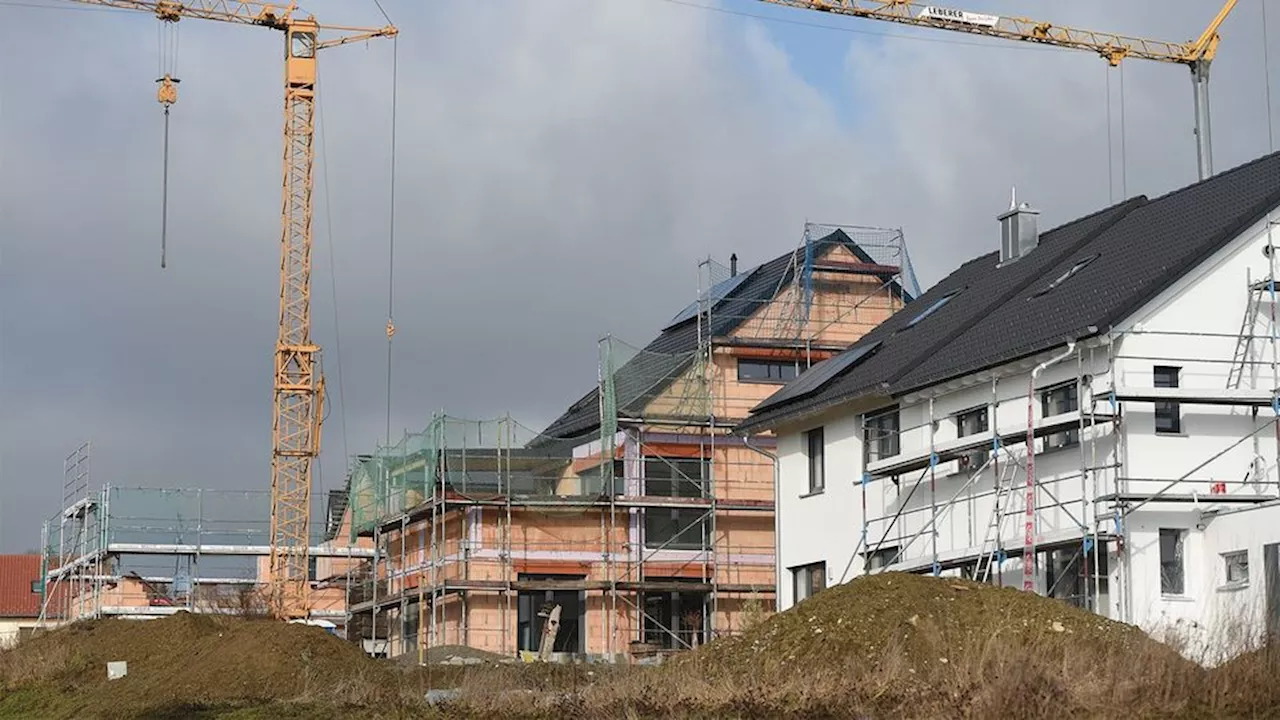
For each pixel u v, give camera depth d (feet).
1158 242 133.69
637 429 201.46
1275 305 125.90
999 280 158.92
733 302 210.59
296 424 284.00
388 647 217.97
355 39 294.66
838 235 212.84
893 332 167.32
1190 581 120.26
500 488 194.29
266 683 129.18
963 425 140.15
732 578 201.57
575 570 196.44
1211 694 76.38
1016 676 79.10
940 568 137.69
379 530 214.69
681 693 94.32
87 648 157.99
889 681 88.58
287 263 287.48
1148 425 121.60
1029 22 302.66
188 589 237.86
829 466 159.12
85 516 241.35
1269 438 124.36
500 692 108.58
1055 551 127.95
